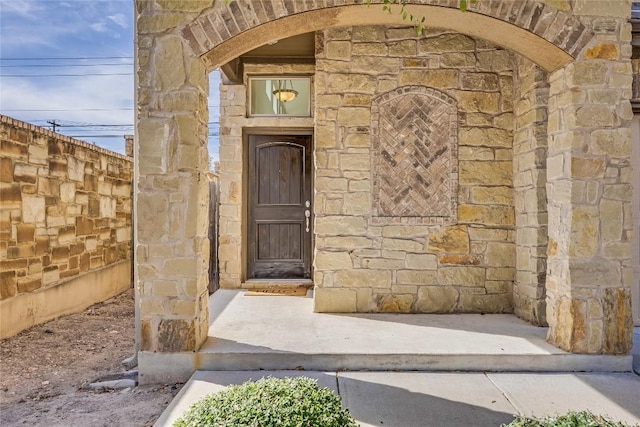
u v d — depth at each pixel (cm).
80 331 474
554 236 341
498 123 437
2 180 423
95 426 253
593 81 321
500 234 436
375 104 436
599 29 320
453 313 434
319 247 437
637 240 425
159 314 318
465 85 436
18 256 450
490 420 245
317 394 205
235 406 191
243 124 554
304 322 399
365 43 437
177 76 318
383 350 322
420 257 436
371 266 436
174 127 318
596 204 320
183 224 318
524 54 350
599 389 286
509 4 316
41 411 275
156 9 318
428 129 436
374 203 436
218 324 392
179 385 313
